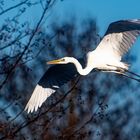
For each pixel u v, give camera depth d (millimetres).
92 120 17984
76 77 17391
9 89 16562
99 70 16859
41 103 16297
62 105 16453
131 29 16062
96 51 16672
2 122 15789
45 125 16438
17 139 16547
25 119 16203
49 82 16688
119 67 16688
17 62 15469
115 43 16547
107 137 26656
